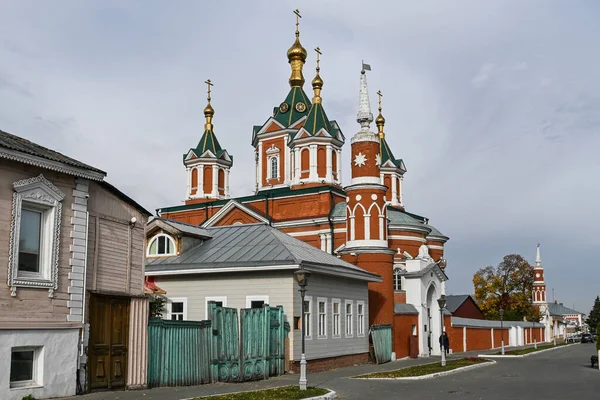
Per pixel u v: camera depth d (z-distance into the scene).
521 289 103.88
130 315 20.00
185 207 64.56
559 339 122.25
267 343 26.14
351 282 35.34
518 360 44.28
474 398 20.45
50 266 17.38
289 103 63.34
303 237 55.31
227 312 24.20
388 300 40.28
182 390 20.28
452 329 55.28
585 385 25.11
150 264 31.03
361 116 42.50
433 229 64.12
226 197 67.38
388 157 70.56
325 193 55.44
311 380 25.86
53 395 17.08
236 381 24.12
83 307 18.36
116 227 20.34
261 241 31.30
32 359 16.83
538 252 105.00
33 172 17.09
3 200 16.23
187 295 30.31
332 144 58.97
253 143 65.69
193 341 22.45
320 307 31.33
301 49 64.25
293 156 59.00
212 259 30.09
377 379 26.91
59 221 17.77
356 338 35.38
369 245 40.53
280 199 57.81
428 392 22.23
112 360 19.23
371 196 41.19
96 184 19.56
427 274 47.06
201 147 67.31
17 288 16.42
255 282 29.00
